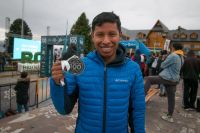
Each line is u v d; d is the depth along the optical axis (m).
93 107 1.79
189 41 65.25
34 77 20.36
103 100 1.79
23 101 7.62
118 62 1.83
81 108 1.86
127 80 1.85
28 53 23.77
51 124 5.39
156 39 60.31
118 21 1.83
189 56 7.12
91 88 1.80
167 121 5.84
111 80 1.81
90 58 1.86
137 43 10.89
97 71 1.82
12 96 7.59
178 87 12.53
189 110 7.14
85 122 1.82
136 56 10.41
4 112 7.04
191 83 7.06
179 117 6.30
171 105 5.86
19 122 5.50
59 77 1.65
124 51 1.92
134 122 1.99
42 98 9.14
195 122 5.93
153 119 5.91
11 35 31.89
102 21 1.78
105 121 1.79
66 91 1.72
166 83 5.70
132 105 1.97
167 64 5.69
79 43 16.77
